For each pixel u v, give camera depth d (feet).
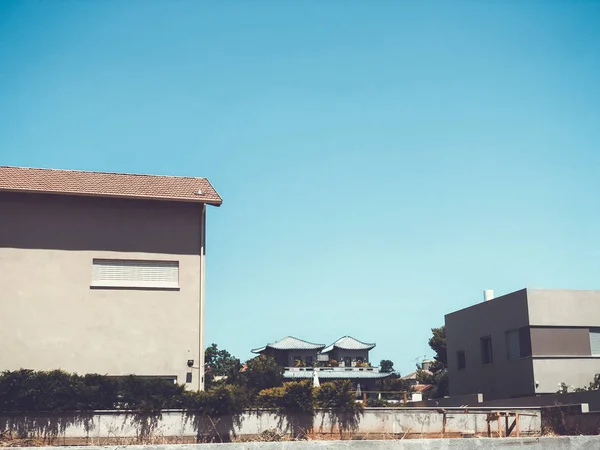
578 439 60.90
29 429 73.10
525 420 86.84
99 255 91.45
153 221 94.07
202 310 92.63
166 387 78.13
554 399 98.43
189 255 93.97
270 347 217.15
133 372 88.99
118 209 93.45
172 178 103.40
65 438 73.67
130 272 92.22
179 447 54.03
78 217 92.02
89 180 97.04
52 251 90.38
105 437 74.54
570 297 112.88
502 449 58.85
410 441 57.16
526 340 111.04
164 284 92.68
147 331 90.53
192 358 90.94
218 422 77.61
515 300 114.52
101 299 90.27
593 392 92.32
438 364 225.76
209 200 94.17
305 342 218.79
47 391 74.18
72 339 88.53
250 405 79.41
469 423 84.64
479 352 124.88
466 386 128.57
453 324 135.03
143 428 75.72
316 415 80.48
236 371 161.89
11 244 89.45
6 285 88.28
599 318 112.98
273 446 55.21
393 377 219.20
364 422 81.61
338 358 219.61
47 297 88.99
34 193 90.17
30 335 87.61
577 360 110.52
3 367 86.02
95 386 75.61
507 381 115.14
